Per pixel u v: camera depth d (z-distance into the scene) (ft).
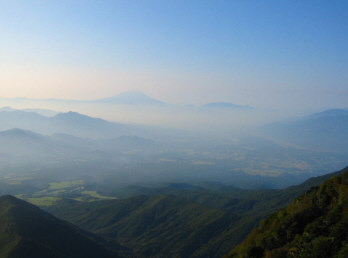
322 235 168.14
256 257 188.96
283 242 187.42
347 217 170.81
